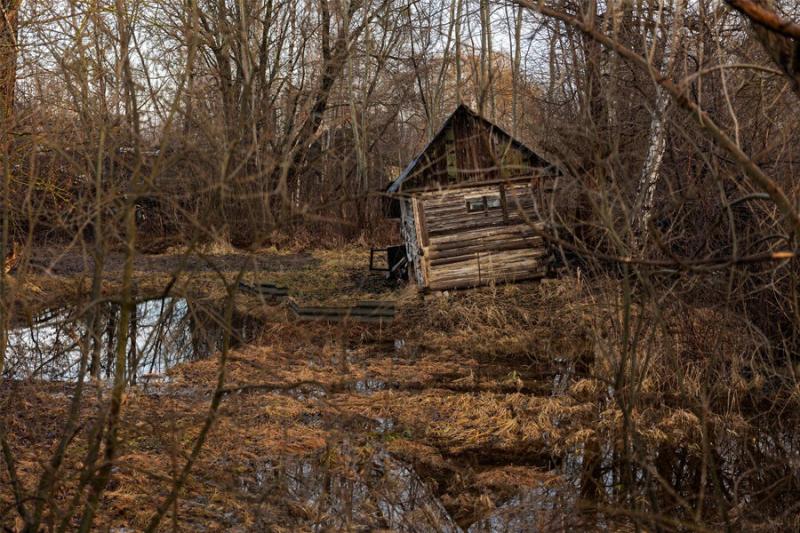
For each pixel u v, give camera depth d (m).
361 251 27.42
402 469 7.77
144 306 13.89
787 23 2.98
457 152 17.06
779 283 7.87
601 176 4.30
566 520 6.33
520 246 17.23
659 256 6.14
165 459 7.45
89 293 4.70
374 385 11.08
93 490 4.32
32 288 7.92
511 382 11.16
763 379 9.34
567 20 3.61
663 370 9.48
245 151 4.04
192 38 4.15
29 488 6.31
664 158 8.91
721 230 7.71
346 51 5.59
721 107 8.76
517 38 20.94
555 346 12.75
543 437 8.86
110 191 4.14
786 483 6.51
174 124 4.39
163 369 11.12
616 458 8.07
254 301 17.30
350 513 6.28
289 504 6.59
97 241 4.10
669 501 6.81
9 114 6.29
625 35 8.39
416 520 6.49
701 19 7.03
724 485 7.21
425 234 17.20
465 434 8.98
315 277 21.30
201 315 13.63
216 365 11.48
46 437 7.75
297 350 12.86
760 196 3.63
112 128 4.15
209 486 6.96
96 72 4.68
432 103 30.92
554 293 15.50
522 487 7.39
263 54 11.46
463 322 14.82
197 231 4.15
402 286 19.28
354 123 21.17
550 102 12.65
